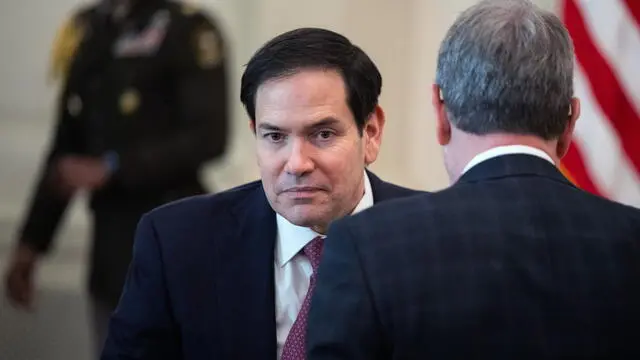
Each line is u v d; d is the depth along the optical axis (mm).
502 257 2158
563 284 2145
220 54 5582
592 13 4512
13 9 7891
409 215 2229
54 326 6074
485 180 2260
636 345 2148
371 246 2197
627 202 4480
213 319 2766
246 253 2805
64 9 7938
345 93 2574
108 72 5375
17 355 5750
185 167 5395
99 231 5367
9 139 7848
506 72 2207
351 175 2621
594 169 4500
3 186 7773
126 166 5262
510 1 2295
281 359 2713
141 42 5410
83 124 5391
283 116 2541
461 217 2207
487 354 2105
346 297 2168
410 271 2156
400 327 2125
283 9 7824
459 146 2326
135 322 2793
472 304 2123
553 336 2115
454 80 2270
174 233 2840
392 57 7781
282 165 2576
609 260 2176
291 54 2551
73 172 5305
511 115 2236
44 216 5488
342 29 7766
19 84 7887
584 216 2223
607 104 4500
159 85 5406
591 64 4508
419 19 7656
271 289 2777
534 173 2258
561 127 2285
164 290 2793
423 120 7621
